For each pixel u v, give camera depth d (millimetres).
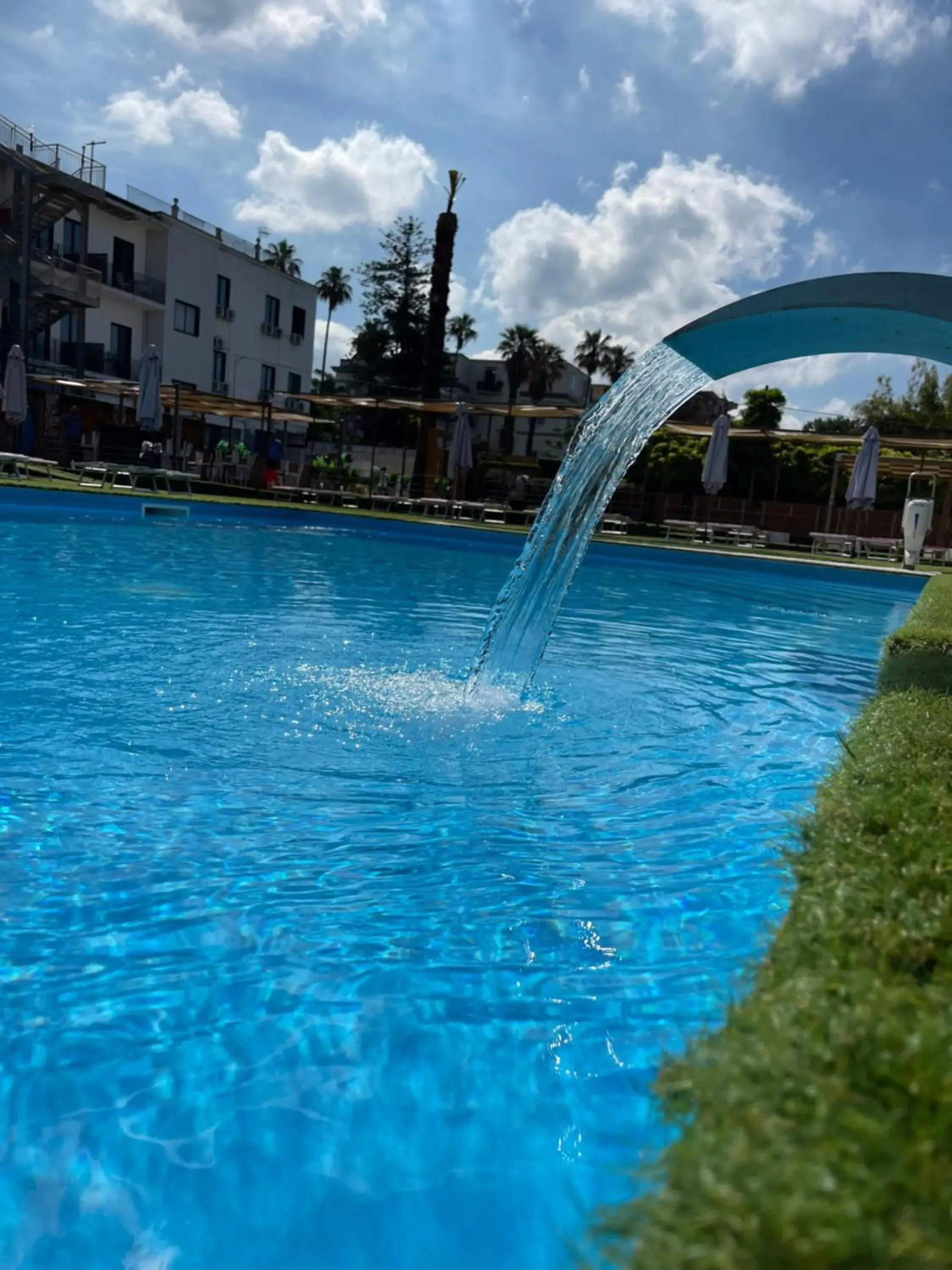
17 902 2279
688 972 2010
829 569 15164
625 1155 1448
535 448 54969
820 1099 988
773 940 1632
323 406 41969
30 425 25203
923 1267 792
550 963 2055
